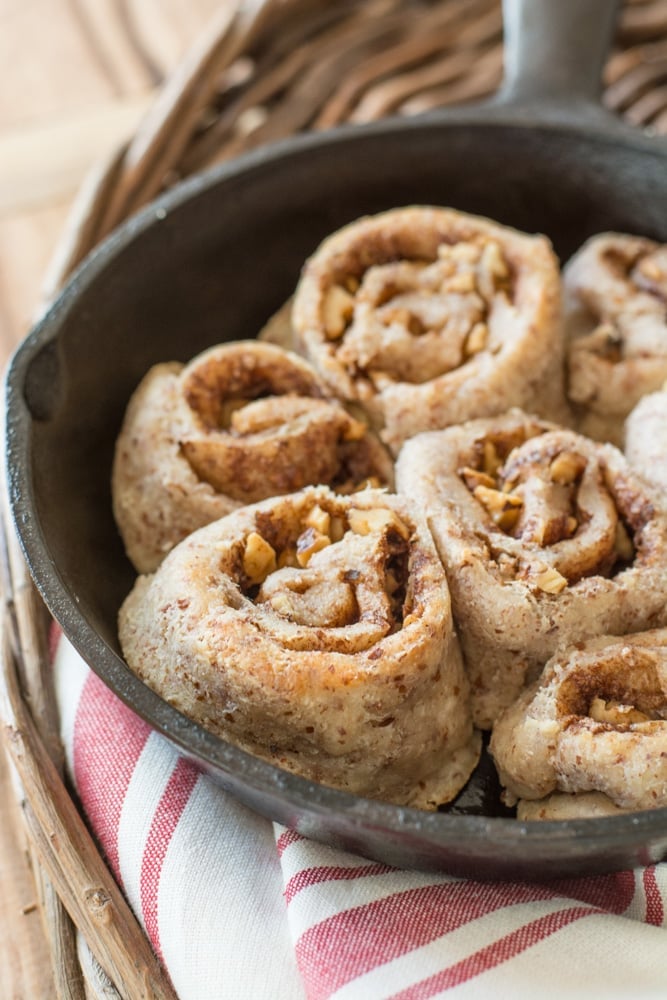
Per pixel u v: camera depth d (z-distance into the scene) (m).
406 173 0.56
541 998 0.44
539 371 0.52
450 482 0.49
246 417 0.51
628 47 0.66
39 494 0.48
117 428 0.53
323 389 0.52
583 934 0.45
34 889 0.50
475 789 0.48
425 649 0.45
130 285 0.53
